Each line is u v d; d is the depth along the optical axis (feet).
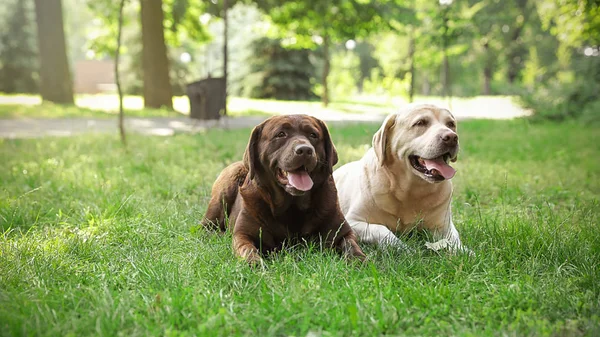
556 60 164.25
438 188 15.60
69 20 220.23
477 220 17.21
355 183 17.08
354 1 76.02
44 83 80.48
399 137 15.17
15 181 24.02
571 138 48.21
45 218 17.78
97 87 205.57
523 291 10.99
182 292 10.83
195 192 22.44
